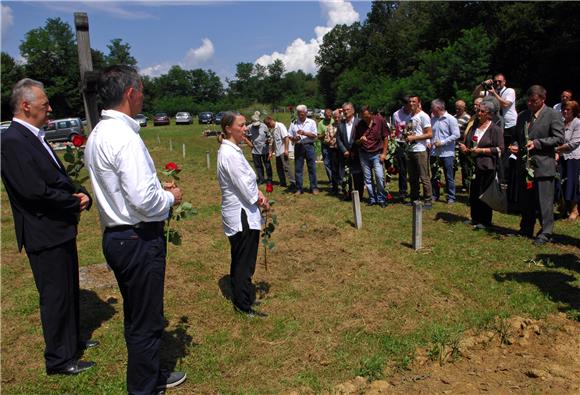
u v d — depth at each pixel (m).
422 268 5.79
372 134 8.75
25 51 71.94
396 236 7.09
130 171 2.96
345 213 8.62
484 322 4.42
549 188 6.35
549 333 4.26
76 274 4.00
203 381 3.72
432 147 8.95
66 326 3.81
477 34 33.78
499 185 6.65
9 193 3.59
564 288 5.09
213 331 4.48
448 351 3.96
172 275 5.94
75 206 3.69
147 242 3.19
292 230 7.70
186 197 11.02
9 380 3.79
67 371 3.84
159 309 3.31
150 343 3.30
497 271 5.61
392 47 59.72
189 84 125.44
